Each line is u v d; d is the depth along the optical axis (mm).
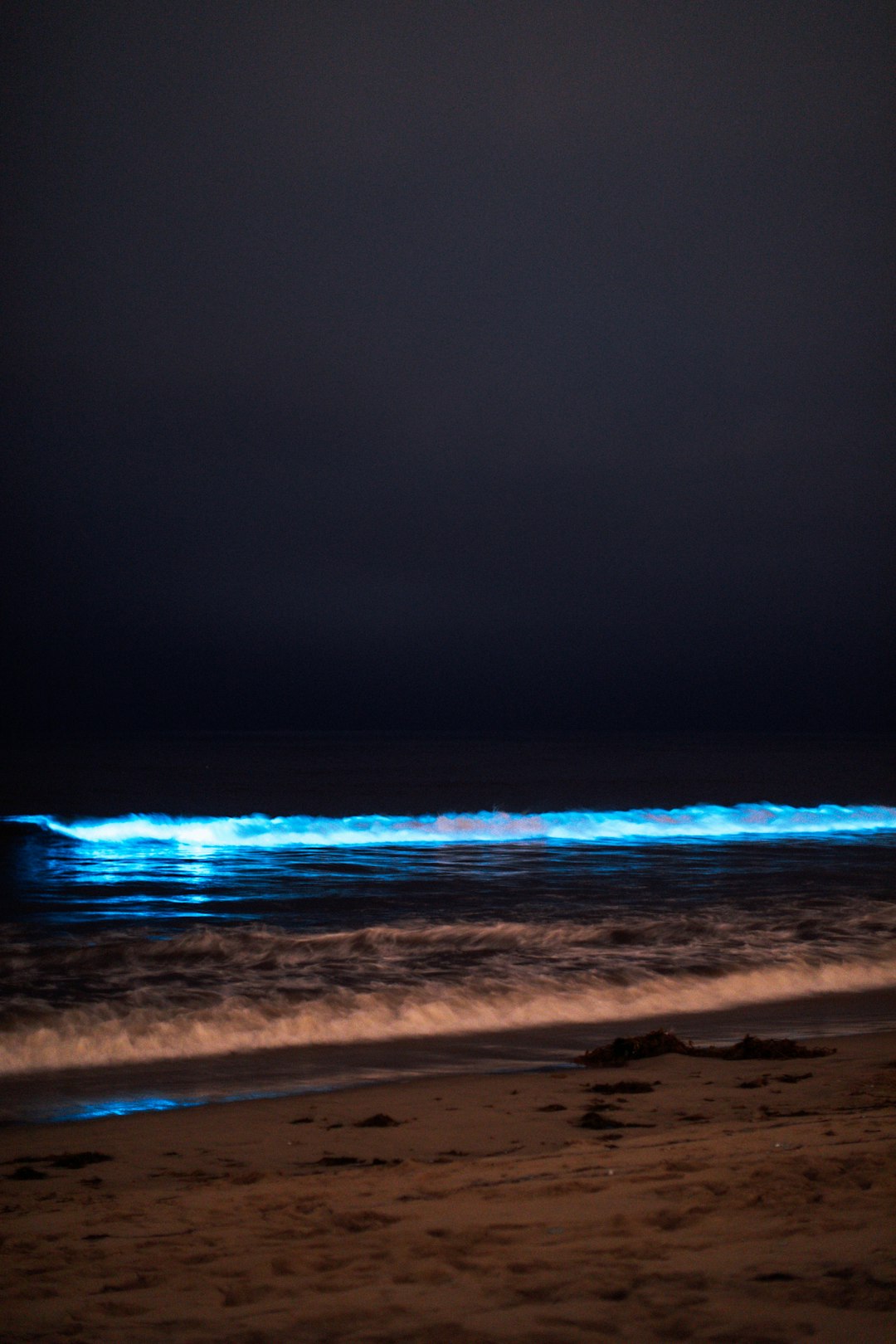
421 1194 5207
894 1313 3041
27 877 23672
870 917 17594
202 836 33250
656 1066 9211
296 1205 5133
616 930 15828
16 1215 5281
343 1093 8469
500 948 14625
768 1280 3422
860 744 150000
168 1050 9859
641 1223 4285
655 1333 3021
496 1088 8547
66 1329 3424
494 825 35500
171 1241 4559
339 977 12844
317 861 26750
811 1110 7273
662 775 73188
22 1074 9109
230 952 14203
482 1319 3223
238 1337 3227
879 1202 4379
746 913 18109
